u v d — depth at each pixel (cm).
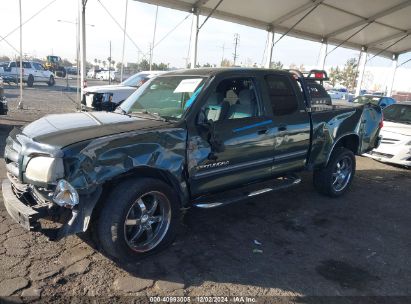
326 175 583
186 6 1384
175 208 384
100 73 5250
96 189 327
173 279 339
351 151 613
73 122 385
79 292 310
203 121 399
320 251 414
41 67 2983
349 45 2181
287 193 619
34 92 2366
